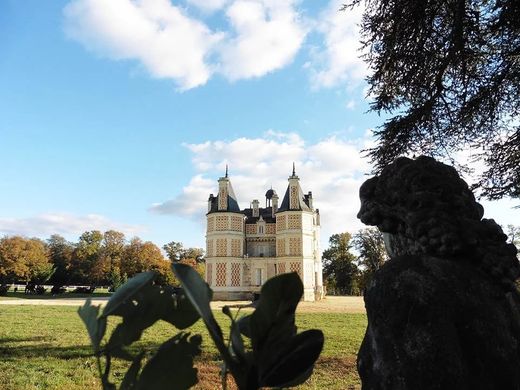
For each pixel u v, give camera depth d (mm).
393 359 1532
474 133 7324
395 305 1589
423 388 1435
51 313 21531
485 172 7477
